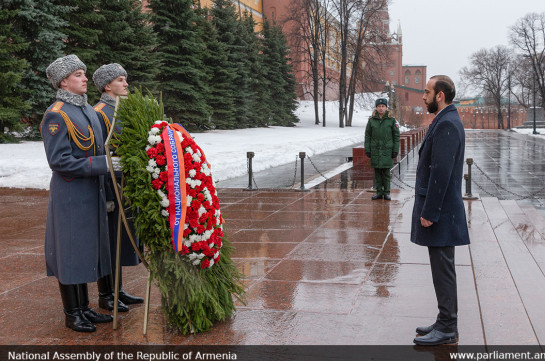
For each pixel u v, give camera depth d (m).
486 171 21.03
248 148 27.98
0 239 8.06
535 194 13.92
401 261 6.40
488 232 7.92
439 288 3.94
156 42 33.53
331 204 11.07
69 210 4.16
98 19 27.58
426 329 4.14
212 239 4.25
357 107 86.94
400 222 8.92
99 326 4.40
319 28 65.12
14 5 23.95
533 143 41.72
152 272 4.19
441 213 3.85
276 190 13.56
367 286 5.42
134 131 4.15
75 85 4.30
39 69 24.80
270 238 7.82
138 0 31.45
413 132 41.88
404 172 20.36
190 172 4.19
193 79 37.56
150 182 4.08
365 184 15.27
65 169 4.06
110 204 4.51
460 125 3.83
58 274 4.20
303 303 4.91
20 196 12.67
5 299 5.17
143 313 4.70
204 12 44.09
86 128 4.30
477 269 5.93
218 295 4.45
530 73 89.62
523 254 6.61
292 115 61.19
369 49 67.00
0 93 23.22
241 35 49.03
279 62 58.84
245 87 48.22
